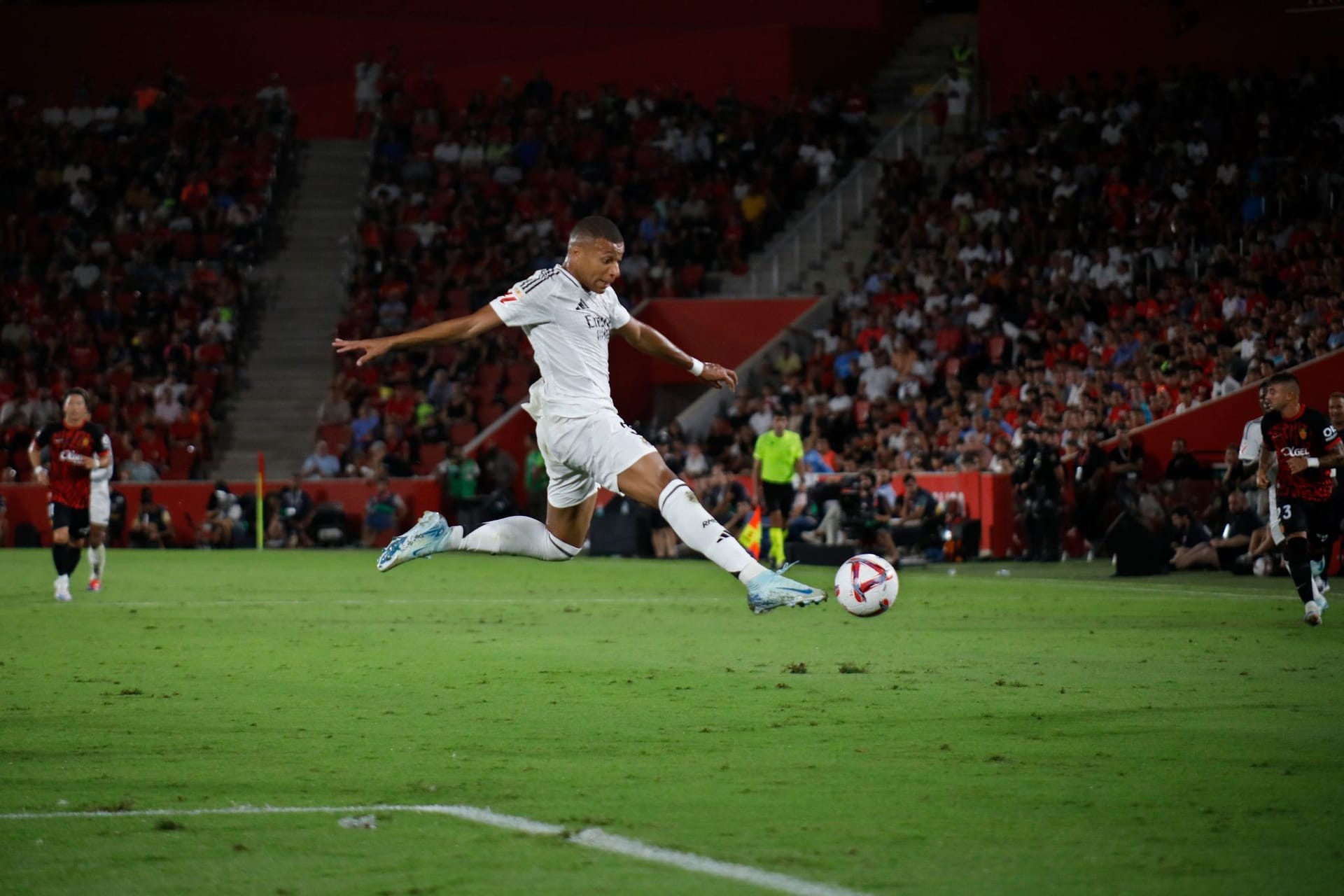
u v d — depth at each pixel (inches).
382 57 4018.2
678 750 681.0
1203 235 2839.6
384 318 3344.0
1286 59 3189.0
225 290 3440.0
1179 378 2411.4
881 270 3139.8
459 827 536.1
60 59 4040.4
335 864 487.2
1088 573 2036.2
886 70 3828.7
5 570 2149.4
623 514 2564.0
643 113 3732.8
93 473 1617.9
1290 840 514.6
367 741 708.7
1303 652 1061.8
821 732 725.3
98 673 971.3
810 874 472.1
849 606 791.1
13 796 590.2
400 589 1776.6
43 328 3356.3
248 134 3816.4
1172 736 712.4
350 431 3164.4
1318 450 1227.9
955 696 844.6
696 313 3282.5
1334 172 2783.0
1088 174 3043.8
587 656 1057.5
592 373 784.3
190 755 674.8
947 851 500.4
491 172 3681.1
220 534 2883.9
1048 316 2768.2
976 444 2472.9
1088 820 543.8
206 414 3193.9
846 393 2834.6
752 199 3437.5
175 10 4035.4
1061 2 3417.8
